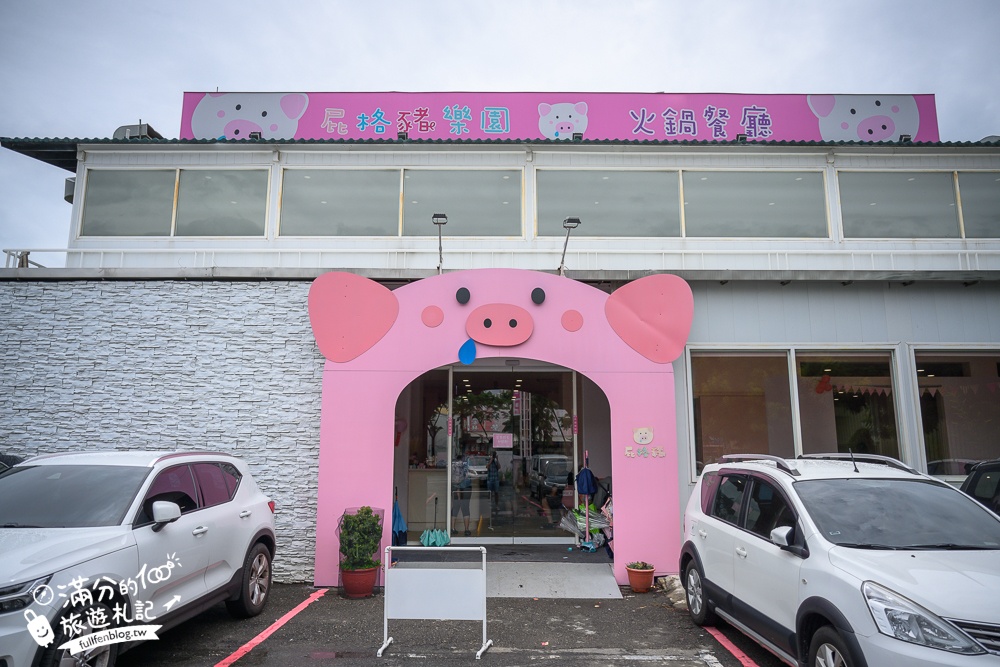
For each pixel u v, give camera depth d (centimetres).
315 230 1092
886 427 1004
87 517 544
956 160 1123
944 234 1105
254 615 735
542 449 1100
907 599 416
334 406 920
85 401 966
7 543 492
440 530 1059
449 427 1091
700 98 1226
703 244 1088
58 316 987
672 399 929
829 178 1115
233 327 981
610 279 1011
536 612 762
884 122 1222
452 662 601
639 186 1111
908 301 1020
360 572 821
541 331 941
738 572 598
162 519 547
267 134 1216
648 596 832
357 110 1219
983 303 1023
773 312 1011
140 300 990
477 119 1212
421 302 946
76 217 1093
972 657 386
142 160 1112
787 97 1227
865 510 530
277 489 941
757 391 1004
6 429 962
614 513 903
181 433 957
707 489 710
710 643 650
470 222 1093
